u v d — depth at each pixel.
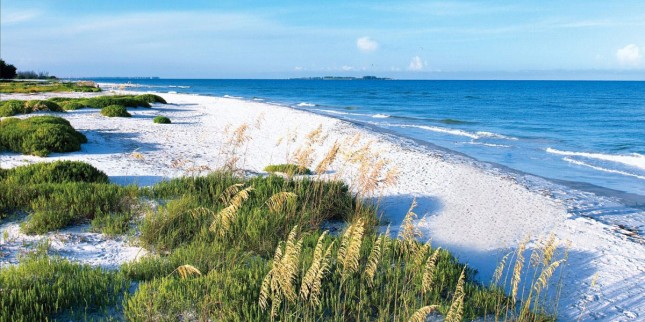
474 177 18.98
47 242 8.80
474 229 12.34
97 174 14.63
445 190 16.48
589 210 14.86
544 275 6.71
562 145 32.00
